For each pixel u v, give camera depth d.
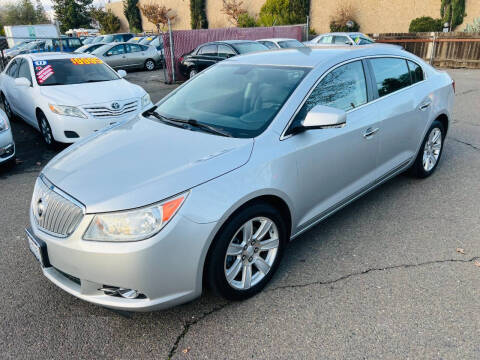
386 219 3.90
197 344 2.46
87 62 7.54
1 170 5.72
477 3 20.84
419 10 22.89
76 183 2.50
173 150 2.74
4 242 3.70
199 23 35.38
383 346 2.38
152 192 2.31
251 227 2.71
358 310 2.69
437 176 4.91
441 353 2.32
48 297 2.92
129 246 2.22
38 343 2.49
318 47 3.91
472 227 3.71
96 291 2.38
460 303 2.72
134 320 2.67
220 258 2.53
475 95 9.70
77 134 6.12
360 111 3.48
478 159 5.42
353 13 25.44
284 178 2.81
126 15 43.56
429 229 3.69
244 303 2.80
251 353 2.38
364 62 3.66
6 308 2.81
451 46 16.22
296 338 2.47
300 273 3.11
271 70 3.44
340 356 2.32
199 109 3.37
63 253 2.37
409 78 4.22
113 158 2.73
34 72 6.96
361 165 3.58
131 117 3.73
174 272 2.34
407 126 4.07
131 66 18.00
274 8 27.67
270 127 2.87
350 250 3.40
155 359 2.36
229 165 2.55
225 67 3.86
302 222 3.14
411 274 3.05
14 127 8.23
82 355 2.40
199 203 2.36
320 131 3.10
